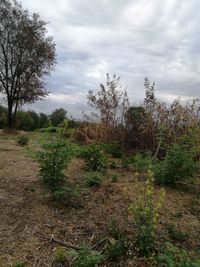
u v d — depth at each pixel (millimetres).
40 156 5391
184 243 4133
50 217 4566
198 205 5555
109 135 10445
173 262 3221
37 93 24031
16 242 3891
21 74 23688
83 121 11656
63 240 4012
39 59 23688
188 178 6645
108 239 3967
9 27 23109
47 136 5469
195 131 7836
